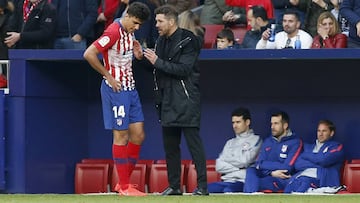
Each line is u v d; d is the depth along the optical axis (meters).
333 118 42.50
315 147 39.44
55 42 44.84
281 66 42.75
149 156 44.25
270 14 43.84
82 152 44.19
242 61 43.06
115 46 34.03
